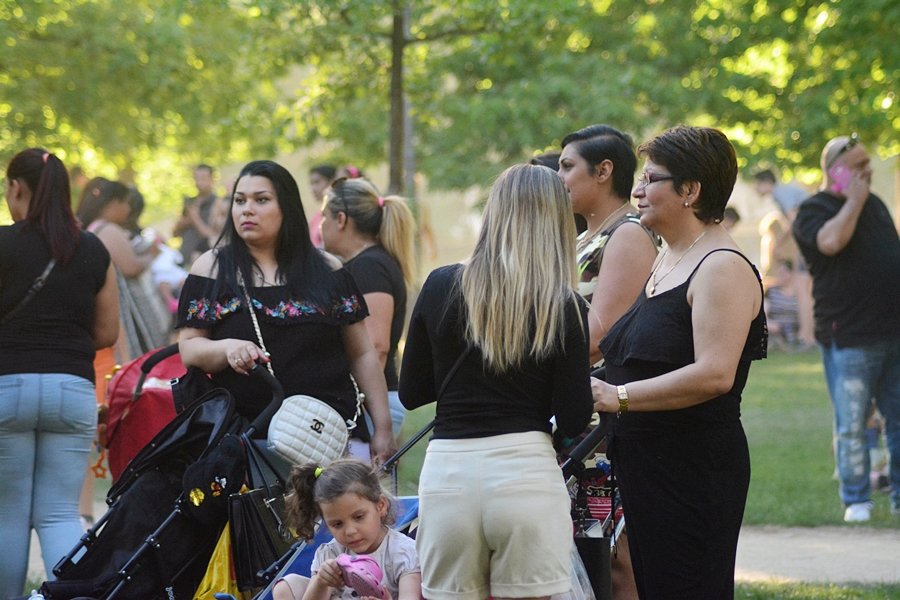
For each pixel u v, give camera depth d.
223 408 11.24
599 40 41.19
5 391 12.30
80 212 19.55
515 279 8.91
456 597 9.03
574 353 8.97
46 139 35.41
